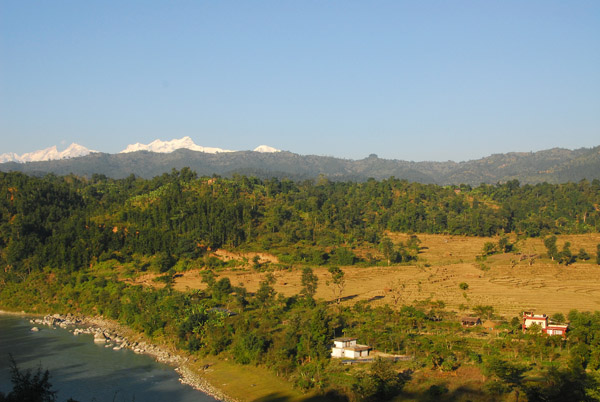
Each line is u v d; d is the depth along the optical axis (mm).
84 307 173750
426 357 107875
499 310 151500
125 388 105000
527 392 87250
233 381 106875
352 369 104000
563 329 119688
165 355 125062
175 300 148500
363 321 136750
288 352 112375
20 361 122500
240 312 143250
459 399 88562
